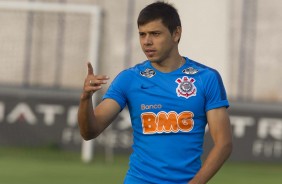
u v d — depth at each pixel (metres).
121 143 54.38
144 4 63.00
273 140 53.31
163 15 15.96
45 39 63.09
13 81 62.88
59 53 63.06
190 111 16.12
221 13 61.56
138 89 16.33
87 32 62.91
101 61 62.12
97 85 15.12
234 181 42.44
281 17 60.81
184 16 61.78
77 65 62.81
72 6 54.16
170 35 16.11
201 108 16.22
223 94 16.31
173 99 16.12
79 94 55.53
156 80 16.30
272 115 53.59
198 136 16.25
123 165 49.56
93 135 16.16
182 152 16.08
